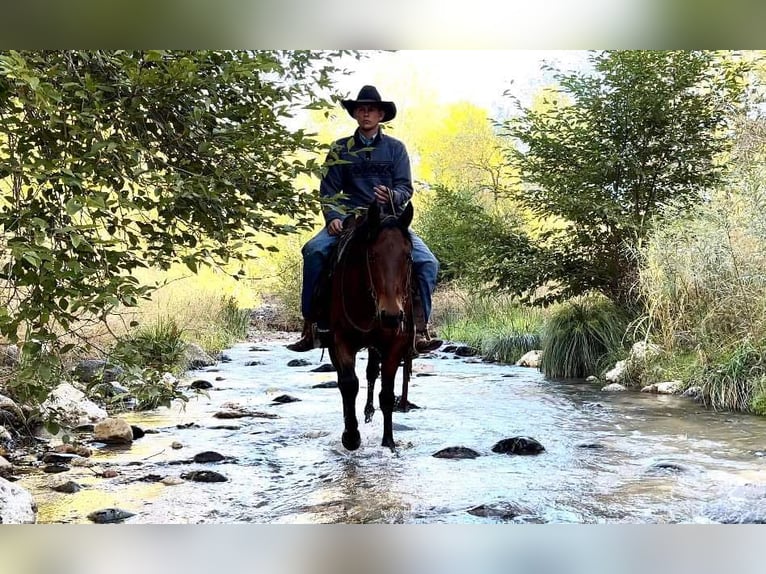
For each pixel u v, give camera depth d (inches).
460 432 304.3
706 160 543.8
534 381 476.7
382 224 228.8
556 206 542.0
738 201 414.0
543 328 563.5
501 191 599.5
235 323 844.6
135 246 204.5
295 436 296.7
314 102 219.8
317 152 220.7
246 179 210.4
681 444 279.6
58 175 171.5
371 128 271.0
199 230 221.1
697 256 420.8
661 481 225.8
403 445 278.5
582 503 202.4
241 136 211.8
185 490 215.8
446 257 753.6
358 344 256.5
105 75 199.9
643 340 463.2
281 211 224.1
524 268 544.1
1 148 190.9
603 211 510.9
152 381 212.4
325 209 230.4
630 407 366.9
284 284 957.2
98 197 173.6
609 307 532.1
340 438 291.3
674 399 390.6
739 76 539.5
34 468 240.2
